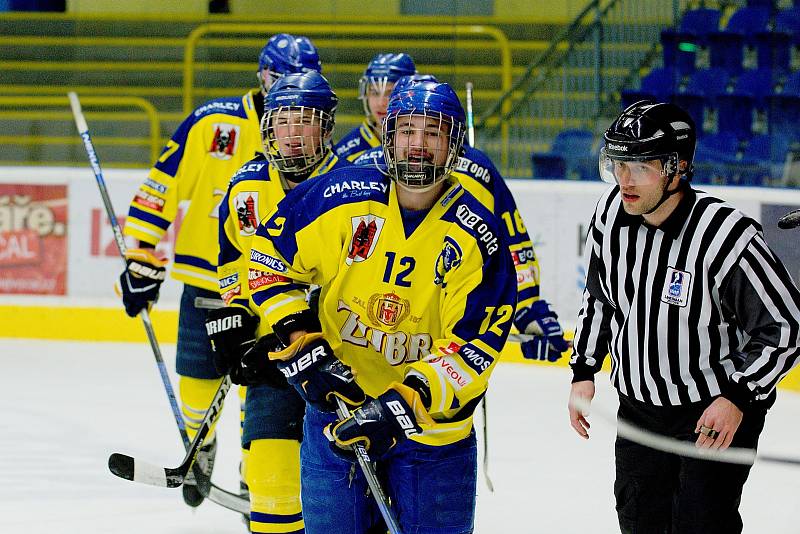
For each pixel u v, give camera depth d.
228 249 11.07
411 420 7.75
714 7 27.12
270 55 12.48
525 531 13.18
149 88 30.08
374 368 8.41
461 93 27.42
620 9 26.97
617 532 13.18
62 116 29.23
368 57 28.67
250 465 10.55
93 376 21.80
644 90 26.80
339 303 8.30
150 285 13.02
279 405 10.52
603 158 8.52
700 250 8.37
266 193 10.92
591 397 9.30
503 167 26.81
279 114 10.05
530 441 17.42
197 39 28.80
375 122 14.29
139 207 13.16
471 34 28.64
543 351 12.45
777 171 24.08
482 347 7.94
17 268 25.27
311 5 29.39
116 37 30.36
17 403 19.50
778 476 15.57
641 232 8.61
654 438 8.61
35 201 25.09
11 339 25.22
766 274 8.23
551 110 26.94
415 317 8.16
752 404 8.54
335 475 8.54
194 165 13.02
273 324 8.35
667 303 8.54
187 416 13.37
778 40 26.61
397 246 8.00
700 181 24.45
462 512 8.47
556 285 23.16
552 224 23.12
